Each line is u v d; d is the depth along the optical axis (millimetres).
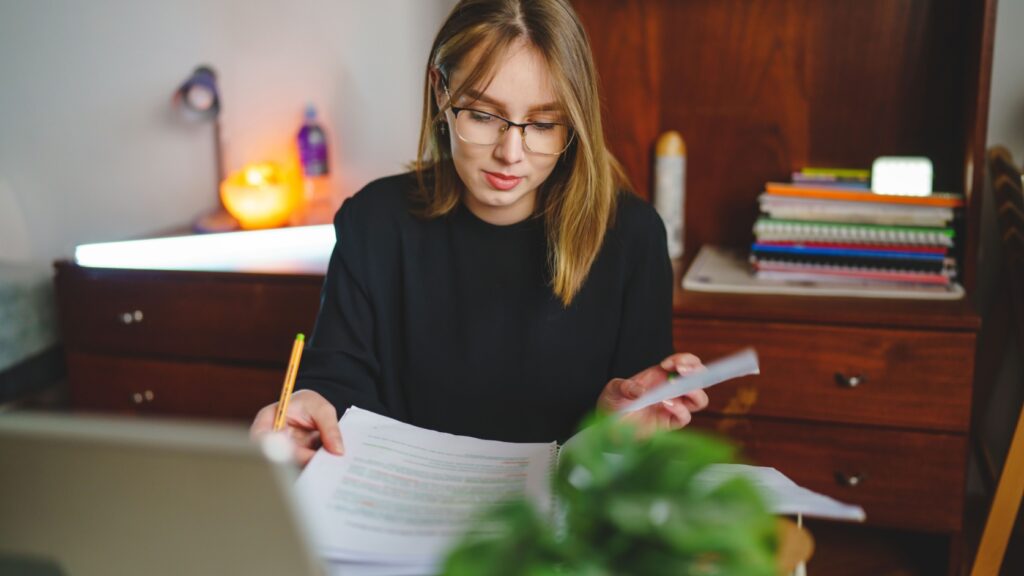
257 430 1018
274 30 2332
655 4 1997
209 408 2100
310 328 1986
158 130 2473
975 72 1729
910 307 1675
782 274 1830
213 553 591
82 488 586
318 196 2352
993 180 1917
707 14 1981
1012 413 2121
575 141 1213
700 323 1734
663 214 2027
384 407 1271
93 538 601
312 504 833
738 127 2039
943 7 1858
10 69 2488
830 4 1919
